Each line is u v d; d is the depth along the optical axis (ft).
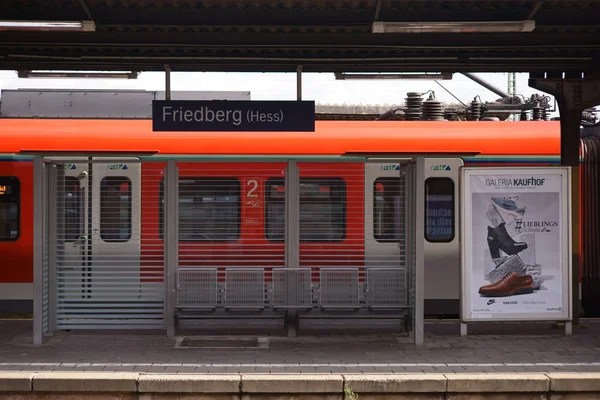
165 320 33.17
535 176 33.22
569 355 29.55
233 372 26.40
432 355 29.55
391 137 42.09
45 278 32.19
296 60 36.37
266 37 32.65
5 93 43.37
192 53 35.88
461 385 24.77
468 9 30.30
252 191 35.55
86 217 33.45
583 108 36.14
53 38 32.86
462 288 33.17
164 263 33.17
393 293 33.27
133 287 33.40
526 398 24.95
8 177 41.39
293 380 24.57
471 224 33.17
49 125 41.78
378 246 34.09
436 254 42.14
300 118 35.17
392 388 24.73
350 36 32.65
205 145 41.34
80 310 33.09
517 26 28.73
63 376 24.66
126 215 33.96
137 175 39.50
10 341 31.71
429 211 42.16
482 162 42.39
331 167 34.83
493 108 48.47
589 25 31.35
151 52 35.88
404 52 36.04
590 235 44.29
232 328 34.04
